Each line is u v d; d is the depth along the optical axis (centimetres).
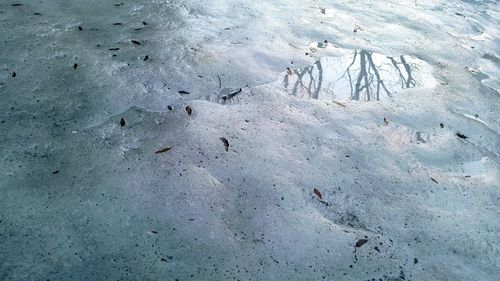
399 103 356
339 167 287
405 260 237
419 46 446
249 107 328
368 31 460
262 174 273
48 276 205
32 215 229
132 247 222
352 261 233
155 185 256
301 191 267
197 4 462
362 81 377
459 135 332
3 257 209
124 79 335
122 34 392
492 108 369
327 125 321
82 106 305
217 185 262
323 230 246
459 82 397
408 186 281
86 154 269
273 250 233
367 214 260
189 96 331
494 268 238
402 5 529
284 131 309
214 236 234
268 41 414
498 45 472
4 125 279
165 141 287
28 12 400
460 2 558
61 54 352
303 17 468
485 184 290
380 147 308
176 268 217
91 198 243
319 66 391
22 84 314
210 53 383
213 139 293
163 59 365
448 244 248
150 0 455
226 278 217
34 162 258
